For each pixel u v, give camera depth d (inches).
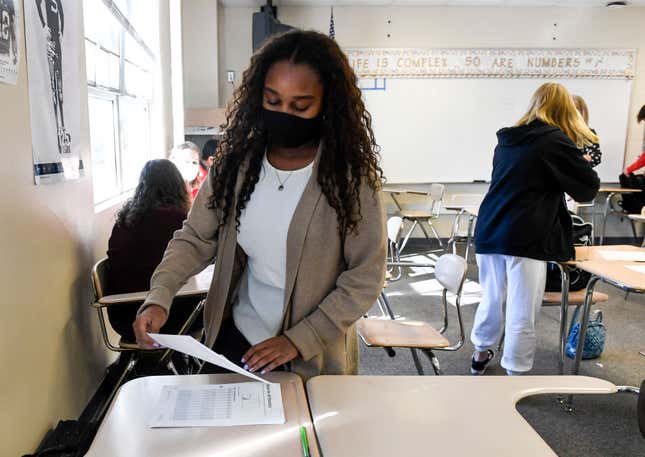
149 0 162.4
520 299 91.6
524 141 88.7
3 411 55.9
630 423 87.8
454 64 230.2
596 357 115.6
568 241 91.6
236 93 46.0
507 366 94.9
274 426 34.6
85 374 85.7
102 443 32.4
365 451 32.1
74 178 78.0
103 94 115.6
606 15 231.5
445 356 116.3
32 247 63.6
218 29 226.5
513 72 231.3
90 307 88.8
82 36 84.7
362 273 43.0
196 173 140.1
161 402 37.3
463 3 226.2
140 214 83.5
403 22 229.6
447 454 32.1
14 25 57.4
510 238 90.0
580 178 86.7
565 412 90.9
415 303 154.7
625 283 78.7
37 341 65.3
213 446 32.3
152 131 170.1
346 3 224.8
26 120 61.5
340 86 42.1
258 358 40.3
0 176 55.1
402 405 37.8
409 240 243.0
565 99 89.6
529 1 223.8
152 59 165.5
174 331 84.7
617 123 235.0
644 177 221.6
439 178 237.6
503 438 34.0
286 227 42.9
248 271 48.3
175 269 45.7
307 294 43.7
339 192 41.9
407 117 232.8
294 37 41.9
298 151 44.5
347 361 48.4
